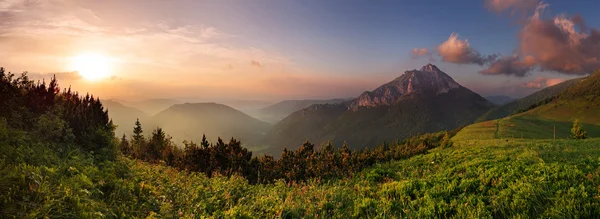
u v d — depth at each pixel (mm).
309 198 12859
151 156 29359
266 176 20953
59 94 19094
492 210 9539
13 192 6809
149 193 10461
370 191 13703
